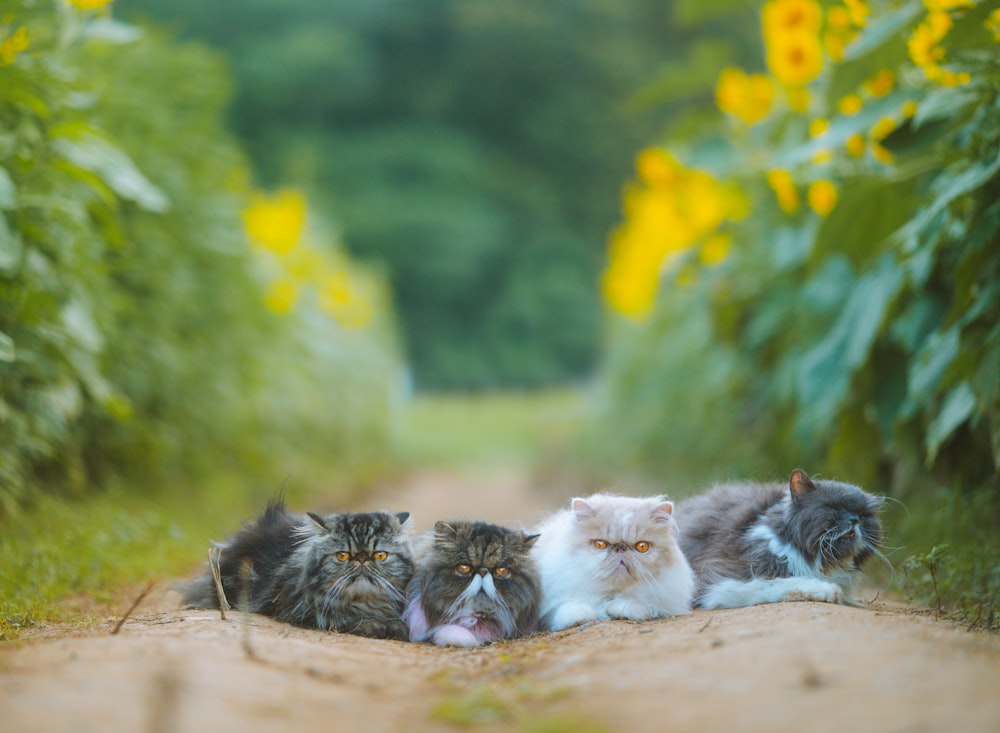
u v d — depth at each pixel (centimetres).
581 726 347
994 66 689
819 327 941
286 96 5144
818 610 522
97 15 888
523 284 5244
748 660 411
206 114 1272
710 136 1383
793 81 1048
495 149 5678
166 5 4922
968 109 742
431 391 5028
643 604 588
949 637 447
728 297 1262
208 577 648
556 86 5678
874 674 379
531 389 5150
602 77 5684
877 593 664
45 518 823
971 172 671
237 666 419
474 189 5334
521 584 590
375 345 2617
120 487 1019
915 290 825
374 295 2664
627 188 1669
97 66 1048
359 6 5594
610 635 514
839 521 593
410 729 359
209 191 1277
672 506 602
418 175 5278
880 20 854
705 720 346
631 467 1770
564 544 614
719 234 1336
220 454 1280
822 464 997
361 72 5419
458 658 505
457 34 5678
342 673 437
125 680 382
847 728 328
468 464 2734
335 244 2497
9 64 768
